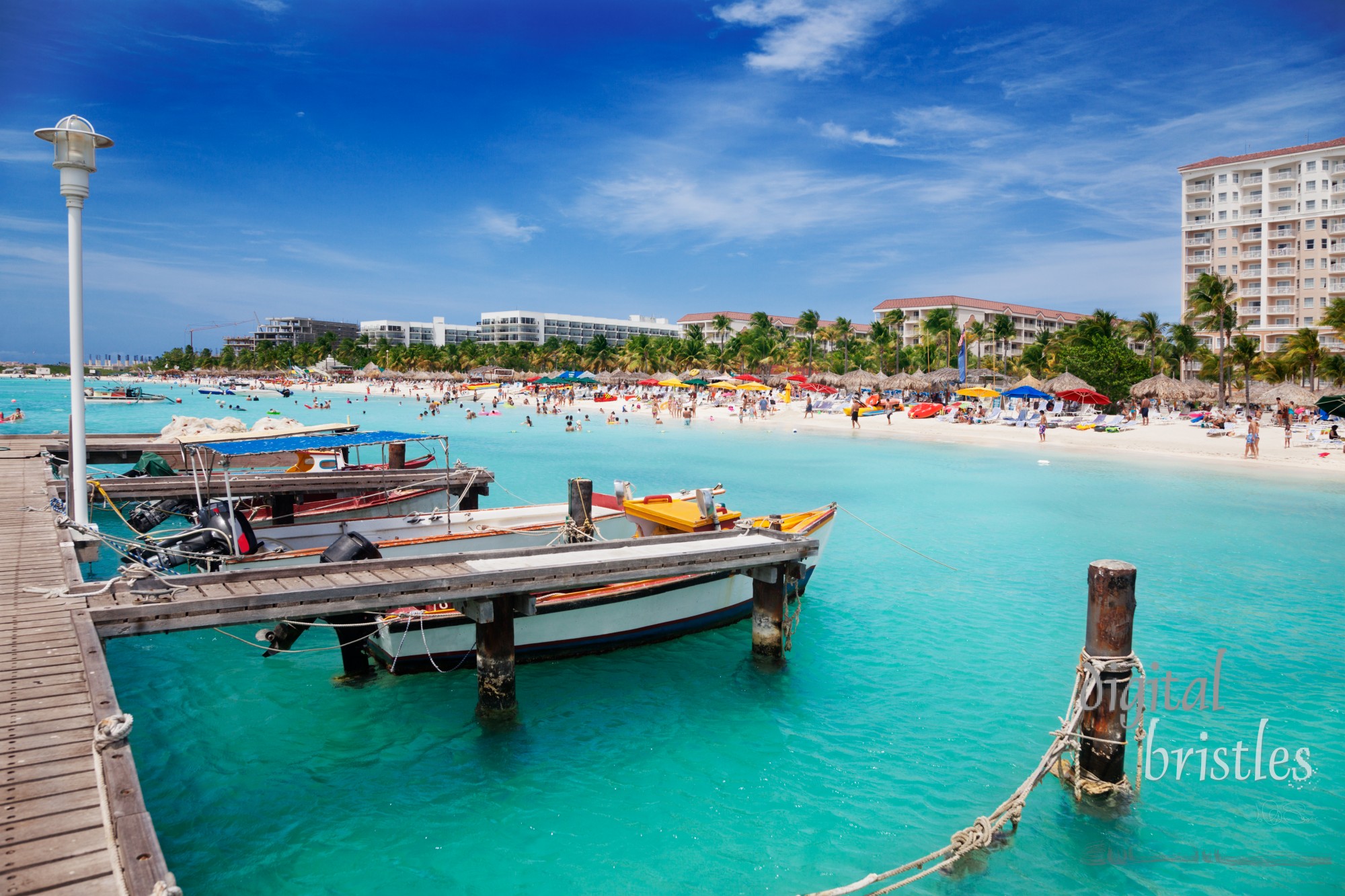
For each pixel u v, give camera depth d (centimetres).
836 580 1748
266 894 702
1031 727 1028
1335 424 4750
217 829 800
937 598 1603
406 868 743
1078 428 4969
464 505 2281
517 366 14612
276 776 908
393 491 2106
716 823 816
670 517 1471
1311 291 10150
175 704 1088
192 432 2755
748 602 1437
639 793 875
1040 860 758
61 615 873
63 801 532
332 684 1162
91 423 5522
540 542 1666
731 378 7819
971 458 3953
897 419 6156
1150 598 1562
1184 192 11262
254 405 8812
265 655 1265
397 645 1136
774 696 1129
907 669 1226
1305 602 1534
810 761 944
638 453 4231
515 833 800
